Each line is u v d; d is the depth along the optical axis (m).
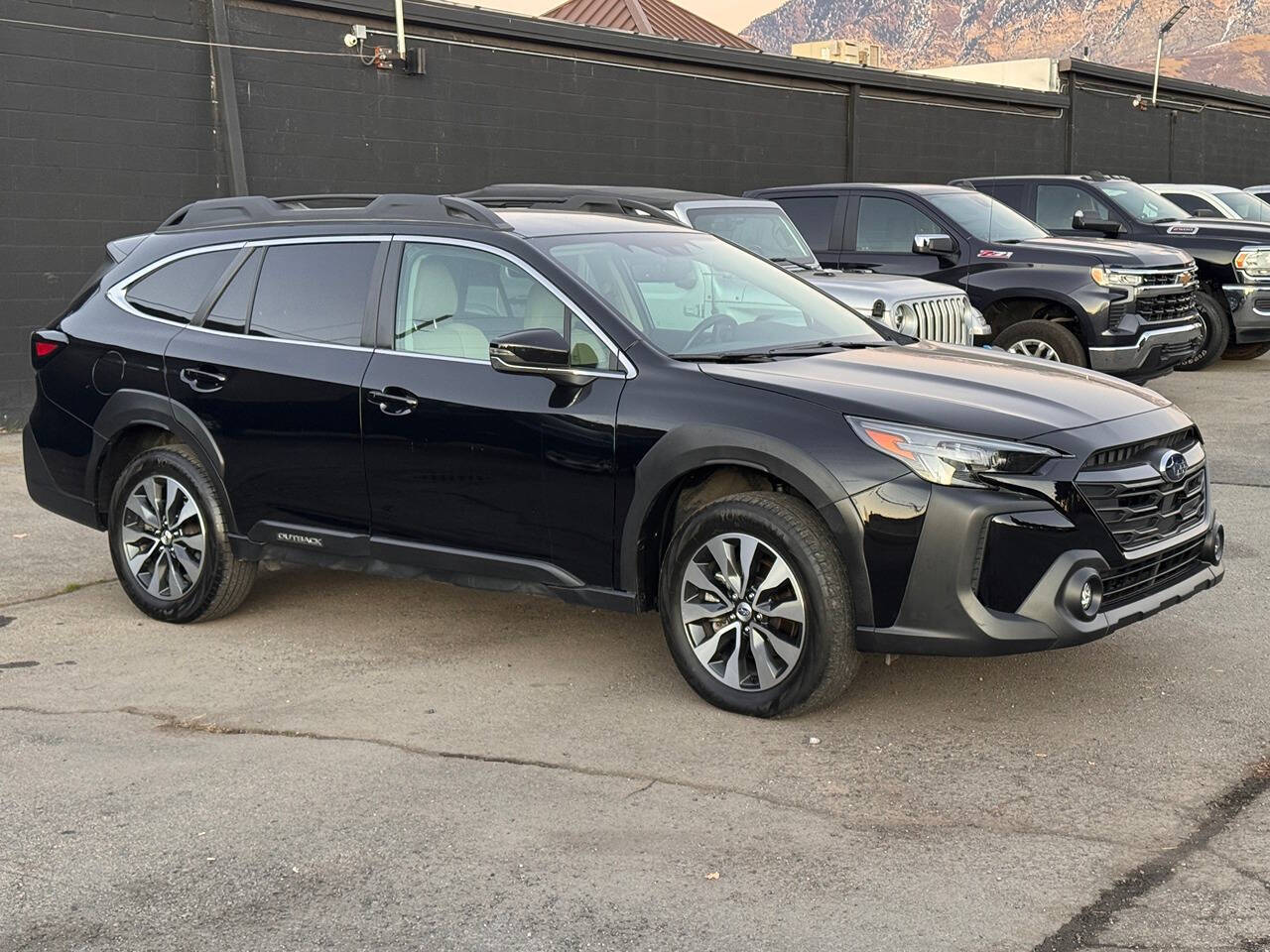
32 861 4.01
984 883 3.79
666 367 5.19
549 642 6.07
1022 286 11.97
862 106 21.14
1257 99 32.97
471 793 4.45
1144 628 6.12
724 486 5.30
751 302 5.93
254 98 13.97
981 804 4.31
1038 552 4.65
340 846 4.07
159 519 6.38
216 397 6.09
